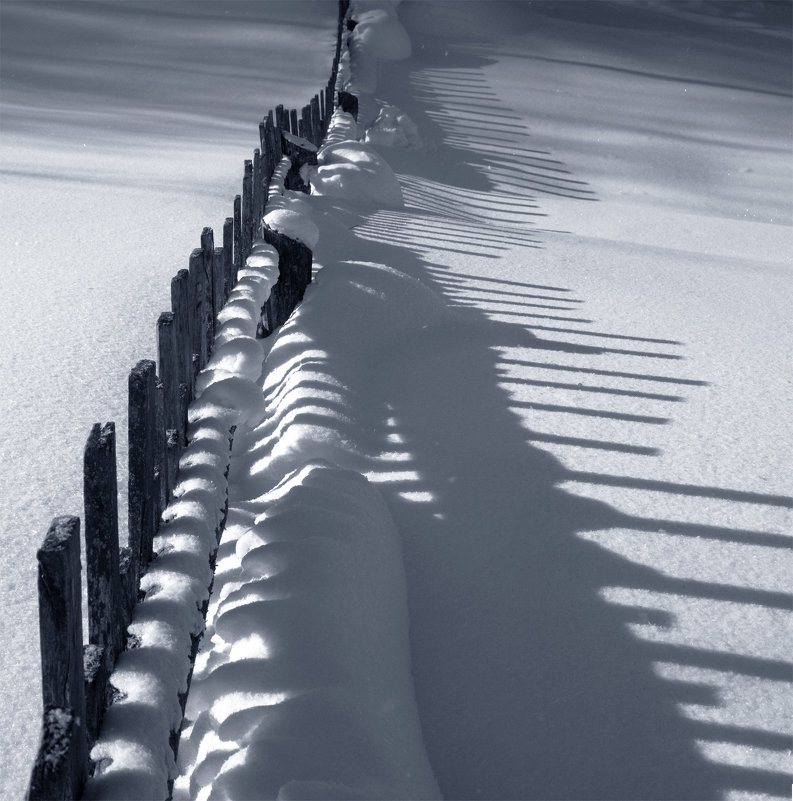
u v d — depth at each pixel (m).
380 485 3.29
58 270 5.45
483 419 3.77
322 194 7.92
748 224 9.77
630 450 3.59
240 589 2.46
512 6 23.39
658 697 2.33
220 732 2.06
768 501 3.28
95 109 12.90
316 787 1.80
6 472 3.24
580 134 13.80
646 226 9.32
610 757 2.15
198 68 16.86
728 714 2.29
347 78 14.90
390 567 2.70
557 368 4.37
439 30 20.44
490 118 14.11
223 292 4.04
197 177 8.40
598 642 2.53
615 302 5.54
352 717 2.01
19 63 15.85
